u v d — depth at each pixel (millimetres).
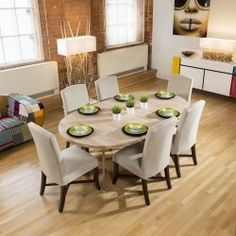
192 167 3543
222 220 2723
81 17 5488
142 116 3273
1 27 4688
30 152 3939
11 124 3896
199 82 5938
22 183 3295
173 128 2797
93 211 2861
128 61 6652
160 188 3182
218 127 4551
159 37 6895
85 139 2803
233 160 3676
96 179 3123
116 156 3039
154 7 6746
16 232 2623
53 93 5457
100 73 6113
